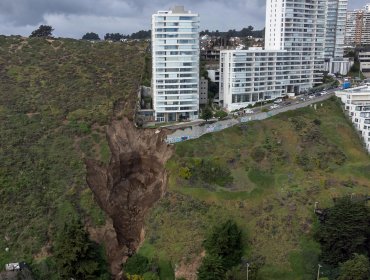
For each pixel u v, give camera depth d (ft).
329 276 288.30
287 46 582.35
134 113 454.40
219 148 413.59
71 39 582.76
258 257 310.04
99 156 390.63
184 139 428.15
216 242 304.71
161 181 391.24
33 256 302.86
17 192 337.72
